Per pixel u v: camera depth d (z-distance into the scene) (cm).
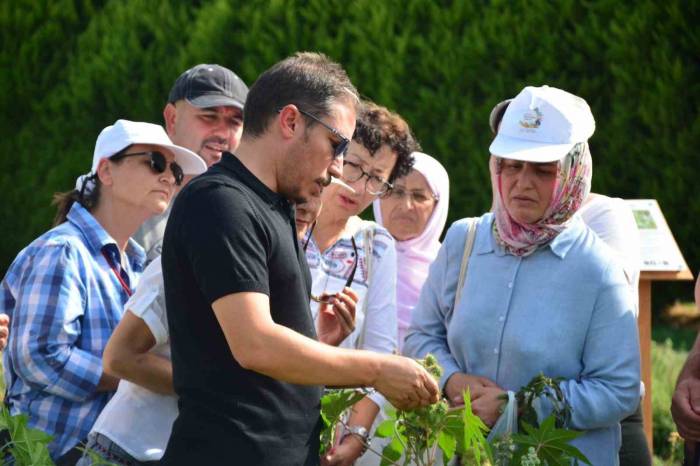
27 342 436
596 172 1065
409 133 499
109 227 478
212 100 556
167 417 408
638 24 1036
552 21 1045
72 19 1131
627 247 480
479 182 1056
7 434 422
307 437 350
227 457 335
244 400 337
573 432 388
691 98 1045
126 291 469
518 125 434
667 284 1114
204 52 1089
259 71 1084
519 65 1048
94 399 450
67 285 444
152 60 1101
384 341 472
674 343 1029
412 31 1070
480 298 445
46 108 1136
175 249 338
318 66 355
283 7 1084
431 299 474
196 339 340
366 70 1073
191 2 1120
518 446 396
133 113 1106
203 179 340
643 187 1058
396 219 550
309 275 367
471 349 445
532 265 440
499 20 1048
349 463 428
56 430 443
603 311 430
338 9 1078
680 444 732
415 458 390
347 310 408
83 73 1117
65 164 1122
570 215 438
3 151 1147
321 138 348
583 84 1051
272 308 343
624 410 425
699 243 1066
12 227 1147
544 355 429
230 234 329
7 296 460
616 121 1053
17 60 1135
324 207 473
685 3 1030
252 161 349
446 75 1056
